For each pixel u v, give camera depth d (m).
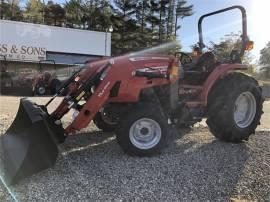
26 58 27.00
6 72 21.75
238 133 6.54
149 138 5.66
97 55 29.94
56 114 5.48
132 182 4.59
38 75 21.44
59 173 4.84
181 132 7.43
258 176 4.94
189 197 4.26
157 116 5.64
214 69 6.62
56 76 21.80
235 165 5.34
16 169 4.48
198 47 7.50
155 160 5.47
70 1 52.81
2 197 4.10
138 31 52.88
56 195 4.18
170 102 6.00
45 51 27.77
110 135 7.07
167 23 53.09
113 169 5.03
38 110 5.05
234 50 7.02
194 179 4.77
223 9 7.00
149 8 52.94
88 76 5.67
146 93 5.89
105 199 4.11
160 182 4.63
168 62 5.99
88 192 4.27
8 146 4.82
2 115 9.27
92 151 5.93
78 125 5.43
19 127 5.14
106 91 5.50
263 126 9.14
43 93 20.83
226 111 6.42
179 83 6.36
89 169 5.02
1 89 20.64
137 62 5.78
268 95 21.94
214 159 5.60
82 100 5.55
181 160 5.50
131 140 5.56
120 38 52.00
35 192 4.25
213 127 6.61
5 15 50.38
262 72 43.19
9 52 26.42
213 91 6.53
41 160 4.71
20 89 20.66
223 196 4.33
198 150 6.07
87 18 52.78
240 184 4.67
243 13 6.79
